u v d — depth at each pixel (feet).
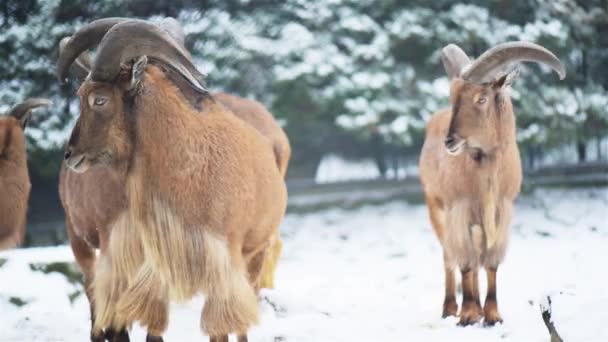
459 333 32.86
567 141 77.41
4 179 33.01
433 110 73.36
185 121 25.29
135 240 25.34
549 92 74.64
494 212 35.35
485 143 35.01
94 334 29.30
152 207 24.86
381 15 75.10
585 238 61.00
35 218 70.95
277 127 37.27
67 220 31.94
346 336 32.99
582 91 77.41
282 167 37.01
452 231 35.76
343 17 73.41
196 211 25.05
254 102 37.40
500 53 34.37
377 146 83.05
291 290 46.70
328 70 71.05
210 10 74.23
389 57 72.84
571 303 26.99
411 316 37.83
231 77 72.08
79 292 39.47
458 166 35.63
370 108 71.36
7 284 37.50
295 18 74.23
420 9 73.56
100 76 24.50
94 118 24.59
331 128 76.89
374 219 70.85
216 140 25.81
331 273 54.19
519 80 74.49
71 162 24.48
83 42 25.85
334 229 68.95
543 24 74.13
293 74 70.33
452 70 37.50
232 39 72.90
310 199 75.41
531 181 77.92
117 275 25.55
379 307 40.47
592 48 78.74
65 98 65.21
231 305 25.03
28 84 64.23
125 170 25.07
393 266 55.36
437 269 52.03
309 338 32.71
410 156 84.12
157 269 24.85
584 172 80.48
